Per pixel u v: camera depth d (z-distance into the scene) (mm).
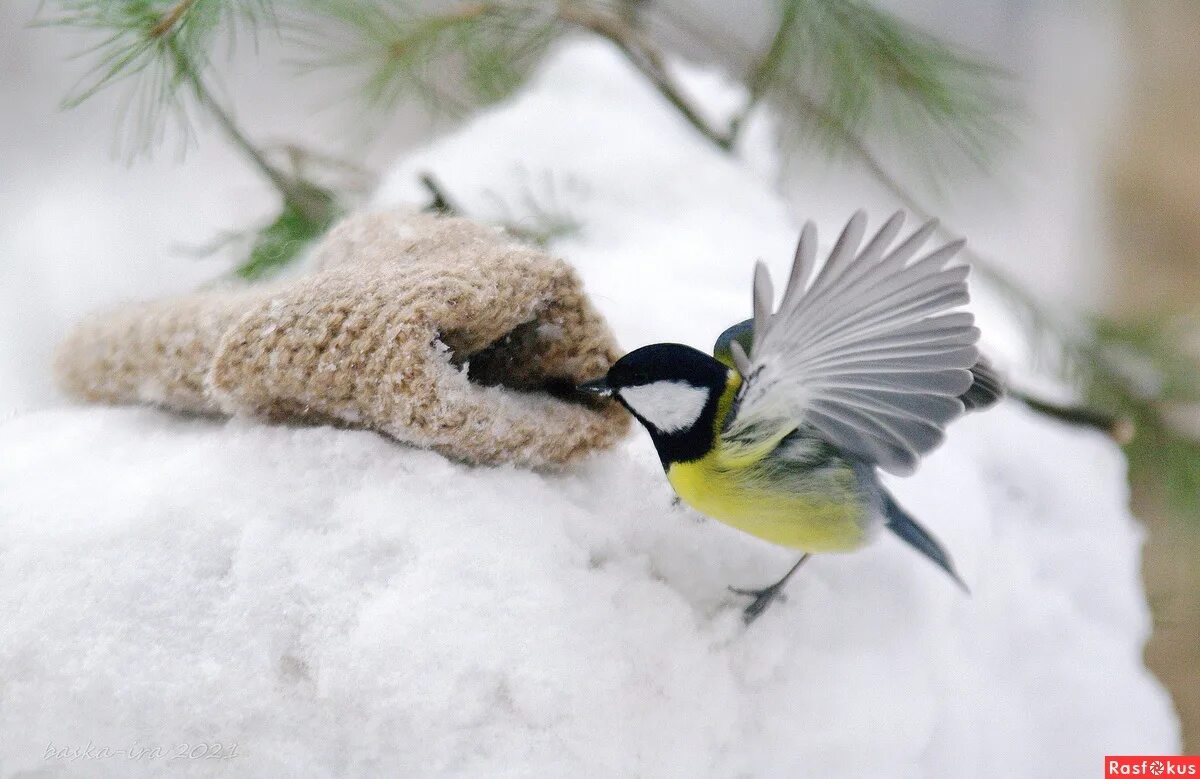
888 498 2982
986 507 3035
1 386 3119
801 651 2949
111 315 2992
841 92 3174
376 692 2898
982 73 3164
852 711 2941
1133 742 3010
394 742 2898
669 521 2967
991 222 5020
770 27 3184
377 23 3139
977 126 3178
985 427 3086
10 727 2896
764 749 2936
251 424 2945
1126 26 5297
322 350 2928
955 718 2977
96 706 2896
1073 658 3025
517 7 3176
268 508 2922
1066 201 5055
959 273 2908
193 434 2963
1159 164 5023
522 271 2938
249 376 2934
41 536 2916
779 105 3197
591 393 2965
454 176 3145
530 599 2910
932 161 3188
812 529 2963
